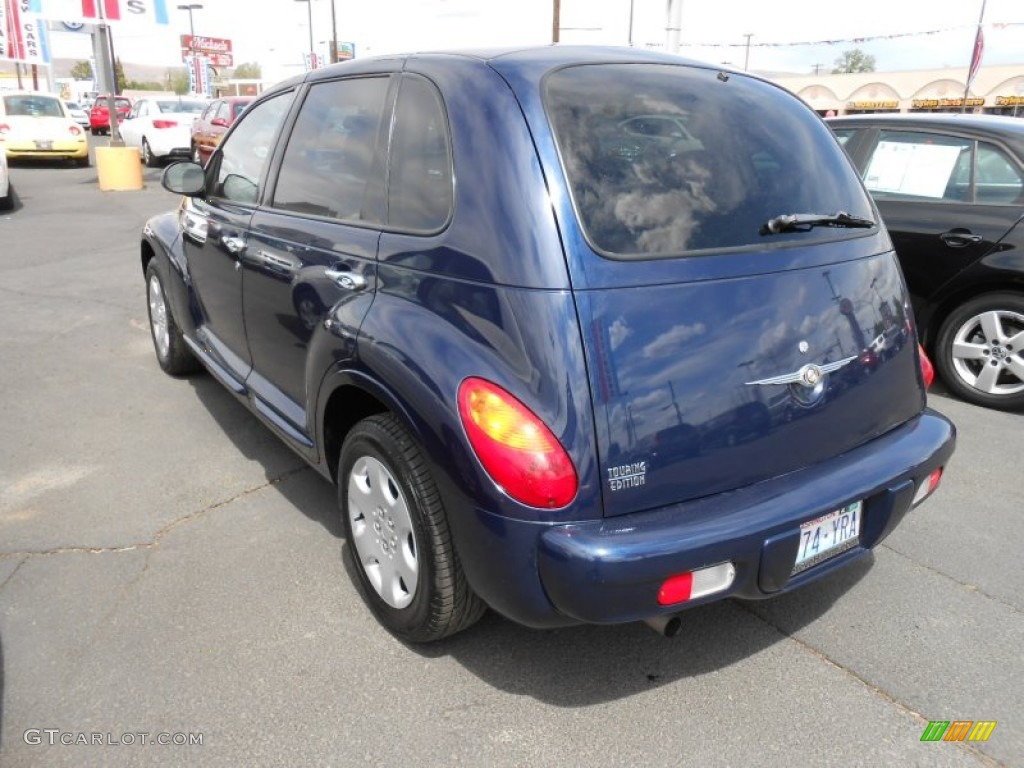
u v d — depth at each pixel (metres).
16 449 4.11
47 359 5.51
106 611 2.83
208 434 4.34
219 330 4.03
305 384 2.97
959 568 3.19
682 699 2.47
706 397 2.17
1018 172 4.72
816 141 2.85
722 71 2.88
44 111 18.88
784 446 2.32
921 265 5.02
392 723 2.35
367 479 2.67
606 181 2.24
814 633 2.79
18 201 13.34
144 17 15.92
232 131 4.05
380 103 2.83
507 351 2.11
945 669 2.61
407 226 2.54
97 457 4.04
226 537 3.33
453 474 2.16
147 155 20.05
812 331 2.39
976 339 4.98
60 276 8.02
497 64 2.49
